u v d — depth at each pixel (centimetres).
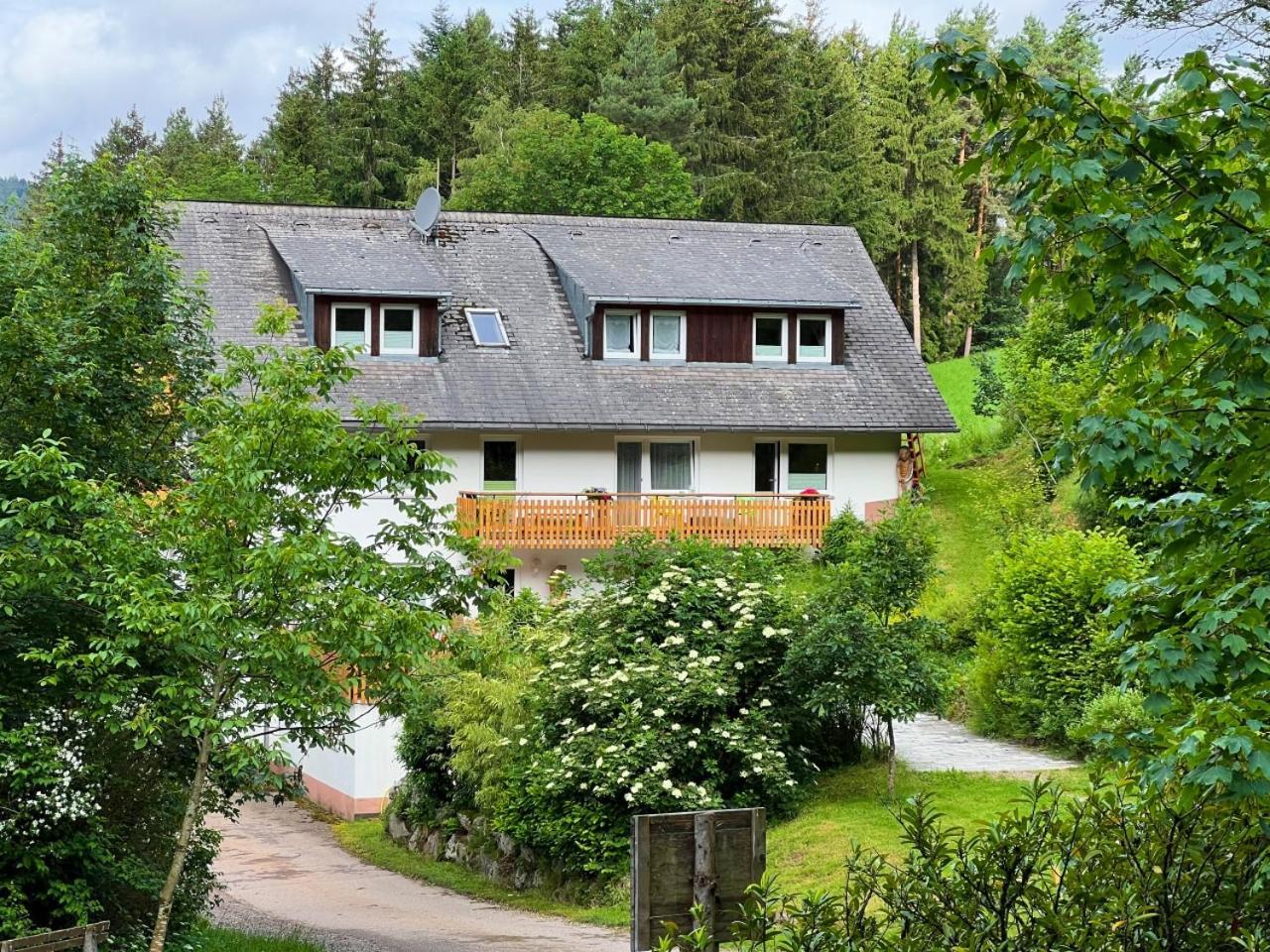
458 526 1350
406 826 2477
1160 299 631
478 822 2241
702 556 2175
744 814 797
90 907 1334
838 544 2061
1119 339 667
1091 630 2100
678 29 6328
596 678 1995
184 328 1709
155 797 1465
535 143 5438
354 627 1228
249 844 2523
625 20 7012
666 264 3659
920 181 6016
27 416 1491
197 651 1214
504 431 3281
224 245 3566
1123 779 631
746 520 3356
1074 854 564
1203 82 650
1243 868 569
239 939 1580
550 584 2356
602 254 3688
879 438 3569
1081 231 624
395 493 1360
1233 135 661
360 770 2753
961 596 2808
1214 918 559
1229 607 634
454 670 2147
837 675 1839
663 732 1927
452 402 3244
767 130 5891
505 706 2084
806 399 3497
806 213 5788
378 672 1284
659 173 5444
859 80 6694
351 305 3319
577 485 3378
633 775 1886
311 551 1226
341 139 6819
